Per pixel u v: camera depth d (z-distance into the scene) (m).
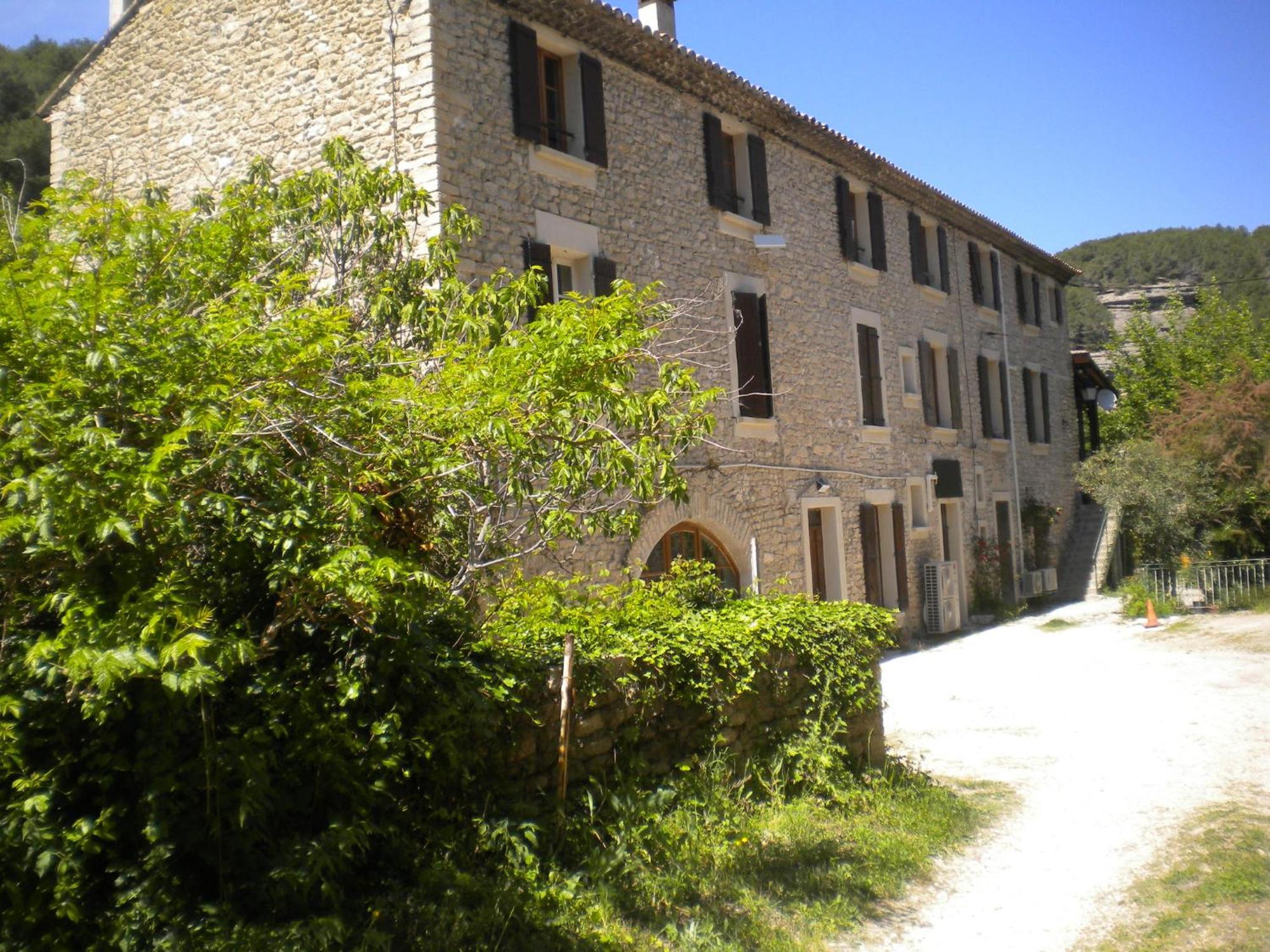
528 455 5.32
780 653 7.34
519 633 5.88
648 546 11.06
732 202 13.13
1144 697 11.55
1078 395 27.47
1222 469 21.11
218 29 10.84
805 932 5.14
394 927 4.25
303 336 4.41
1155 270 80.25
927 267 19.28
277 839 4.20
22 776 3.64
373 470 4.77
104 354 3.72
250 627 4.38
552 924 4.59
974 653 15.80
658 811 5.78
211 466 3.83
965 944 5.25
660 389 5.97
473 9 9.76
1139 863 6.40
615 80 11.45
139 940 3.71
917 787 7.79
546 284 7.47
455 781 4.95
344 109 9.82
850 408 15.55
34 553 3.51
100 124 11.69
